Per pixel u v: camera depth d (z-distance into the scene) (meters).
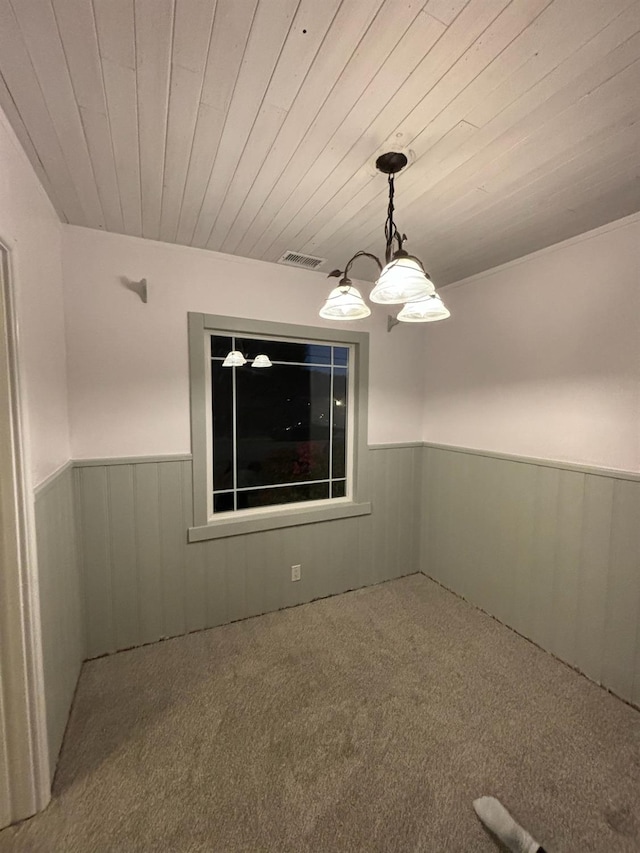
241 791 1.42
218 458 2.58
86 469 2.13
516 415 2.48
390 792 1.42
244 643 2.33
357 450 3.01
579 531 2.11
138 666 2.12
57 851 1.24
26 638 1.33
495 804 1.35
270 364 2.74
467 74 1.08
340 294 1.54
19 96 1.15
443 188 1.67
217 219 1.98
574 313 2.14
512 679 2.03
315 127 1.30
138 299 2.23
